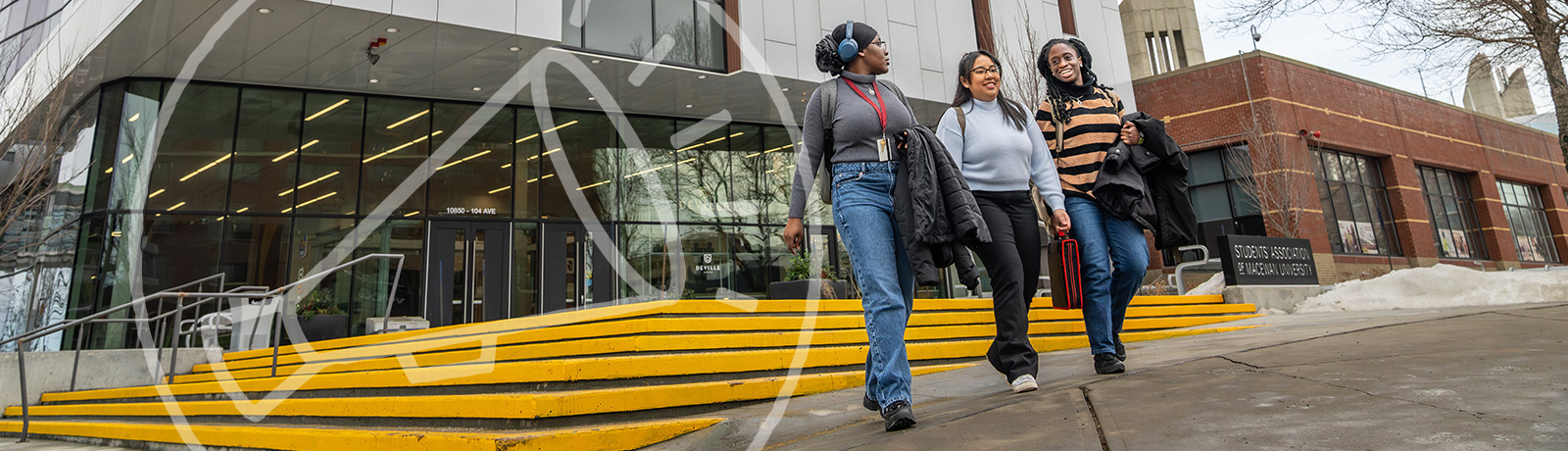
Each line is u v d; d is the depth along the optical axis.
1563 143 11.32
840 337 4.95
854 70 2.47
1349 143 19.50
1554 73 11.44
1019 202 2.74
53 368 7.16
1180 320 7.18
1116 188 2.97
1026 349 2.49
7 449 5.59
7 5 10.40
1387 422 1.50
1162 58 30.33
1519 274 8.19
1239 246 8.94
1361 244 19.25
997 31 13.55
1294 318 7.05
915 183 2.22
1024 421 1.87
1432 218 21.75
